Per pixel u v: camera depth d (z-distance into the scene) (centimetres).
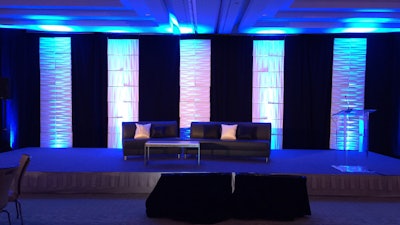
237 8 633
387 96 867
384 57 863
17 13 709
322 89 883
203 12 660
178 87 890
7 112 833
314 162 681
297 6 669
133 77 892
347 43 879
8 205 481
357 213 462
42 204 491
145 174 561
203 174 432
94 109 883
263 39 884
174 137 798
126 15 733
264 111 897
